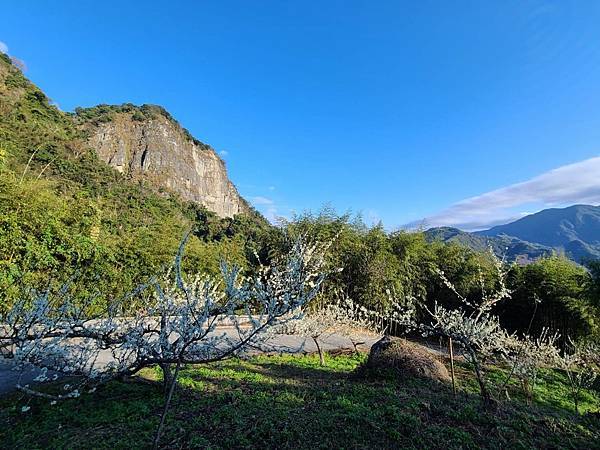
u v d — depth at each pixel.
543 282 12.54
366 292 13.70
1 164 8.65
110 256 9.76
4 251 7.76
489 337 6.17
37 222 8.41
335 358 9.01
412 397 5.24
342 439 3.72
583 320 11.52
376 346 6.91
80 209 10.23
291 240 12.03
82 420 3.99
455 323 5.66
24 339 3.37
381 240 15.35
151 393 4.90
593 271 10.66
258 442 3.58
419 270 15.83
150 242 11.69
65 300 4.34
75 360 3.72
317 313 9.09
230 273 3.51
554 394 7.04
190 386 5.26
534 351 6.32
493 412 4.88
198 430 3.77
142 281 9.81
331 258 13.38
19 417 4.16
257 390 5.25
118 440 3.51
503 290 6.25
